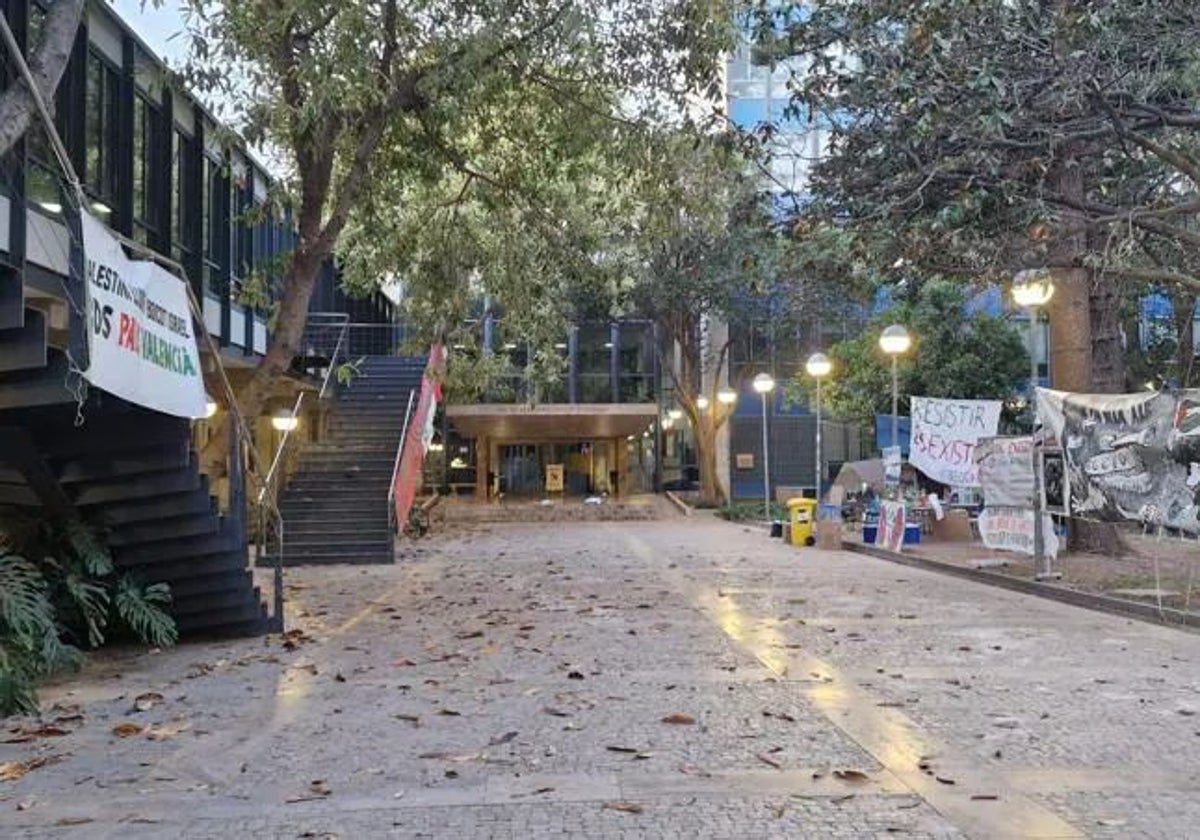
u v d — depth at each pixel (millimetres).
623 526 30125
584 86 12570
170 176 15930
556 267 14281
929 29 9828
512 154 14055
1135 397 11469
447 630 10758
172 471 9375
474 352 16281
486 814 4902
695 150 12227
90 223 6934
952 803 4996
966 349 27891
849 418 31812
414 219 14445
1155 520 11117
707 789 5242
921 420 18516
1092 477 12125
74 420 8555
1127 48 9820
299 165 11523
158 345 8055
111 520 9836
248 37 10031
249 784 5453
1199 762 5684
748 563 18156
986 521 15633
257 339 19828
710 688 7668
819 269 11945
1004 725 6492
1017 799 5051
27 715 7117
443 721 6766
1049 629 10453
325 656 9359
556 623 11109
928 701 7180
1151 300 29828
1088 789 5211
